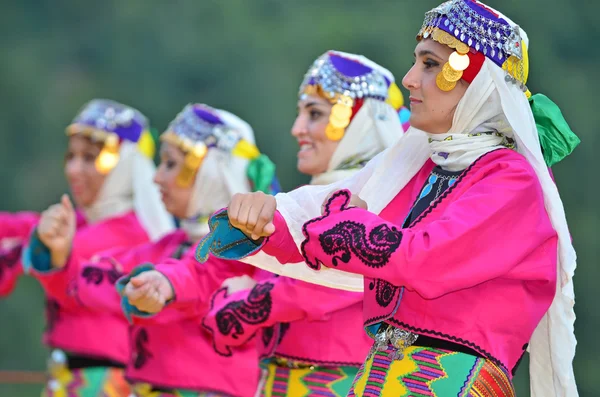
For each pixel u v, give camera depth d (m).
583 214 26.12
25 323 30.38
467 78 7.11
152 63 33.59
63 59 34.50
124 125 13.74
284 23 32.44
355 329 8.78
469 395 6.71
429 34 7.20
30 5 34.66
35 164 33.62
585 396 24.69
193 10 33.56
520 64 7.14
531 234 6.79
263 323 8.87
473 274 6.65
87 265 11.30
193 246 10.96
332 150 9.54
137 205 13.54
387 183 7.59
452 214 6.71
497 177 6.86
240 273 10.02
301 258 7.40
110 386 12.70
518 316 6.88
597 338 25.05
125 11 34.19
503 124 7.18
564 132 7.32
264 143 31.25
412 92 7.25
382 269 6.64
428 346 6.91
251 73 32.28
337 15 31.27
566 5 28.16
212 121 11.40
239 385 10.55
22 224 14.52
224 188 11.34
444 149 7.21
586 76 27.86
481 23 7.10
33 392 28.38
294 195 7.47
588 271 25.42
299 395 8.84
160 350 10.69
